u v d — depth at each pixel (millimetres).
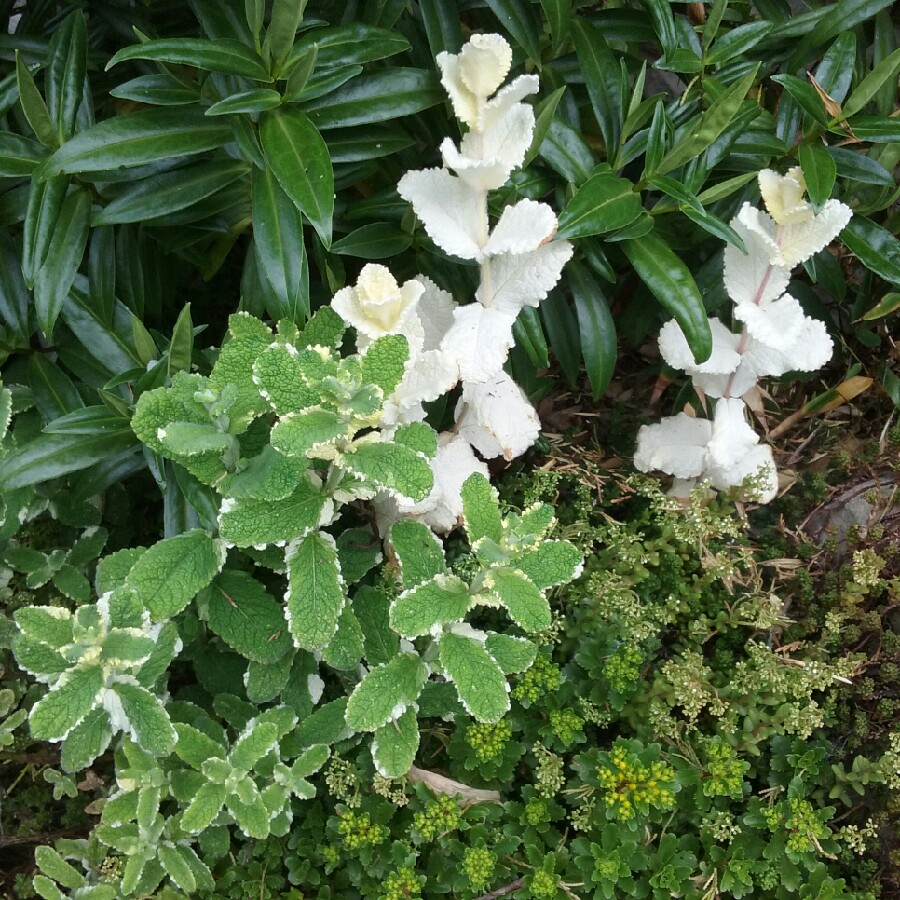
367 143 526
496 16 587
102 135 476
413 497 414
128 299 562
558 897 497
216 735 505
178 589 440
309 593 438
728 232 499
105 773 566
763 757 552
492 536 433
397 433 437
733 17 594
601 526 594
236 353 425
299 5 450
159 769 474
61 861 477
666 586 581
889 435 638
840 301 635
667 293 512
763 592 577
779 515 636
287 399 403
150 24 566
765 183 499
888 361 657
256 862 513
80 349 565
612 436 678
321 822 521
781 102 565
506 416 540
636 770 499
